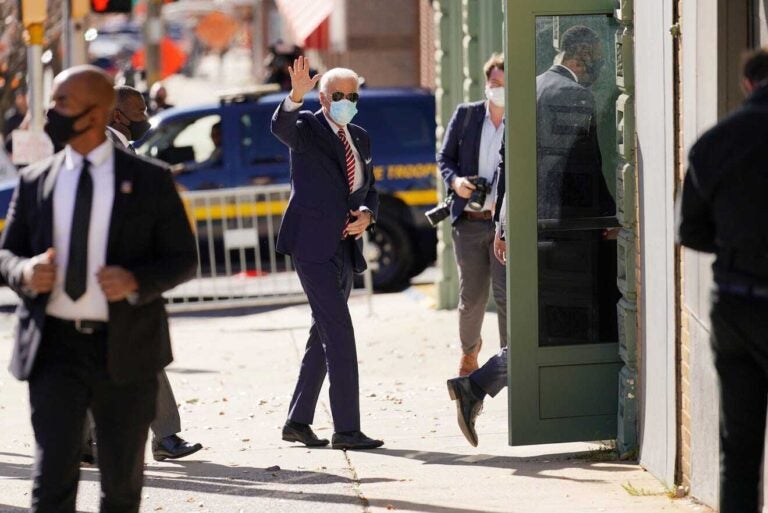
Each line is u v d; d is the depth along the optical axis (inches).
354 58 1233.4
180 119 832.9
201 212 817.5
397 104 828.6
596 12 391.5
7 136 1049.5
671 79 346.6
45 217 257.1
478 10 693.3
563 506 343.9
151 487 378.6
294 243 417.7
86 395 259.9
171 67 1504.7
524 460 406.9
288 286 792.9
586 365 402.0
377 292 832.9
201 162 825.5
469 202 470.9
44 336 258.7
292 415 434.3
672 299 353.4
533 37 390.6
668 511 334.0
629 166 387.5
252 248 839.1
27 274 250.7
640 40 375.2
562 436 402.3
